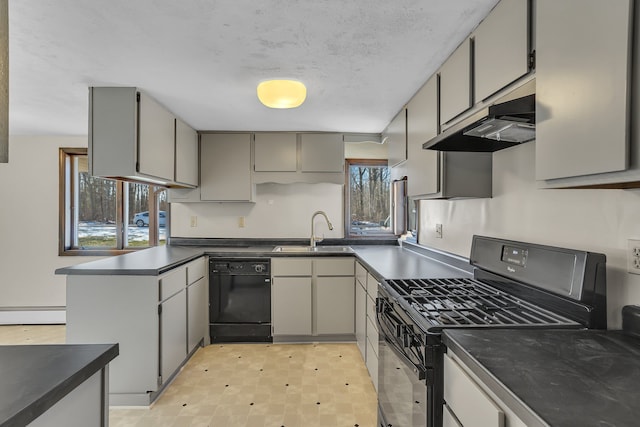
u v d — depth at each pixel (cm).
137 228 395
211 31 160
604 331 108
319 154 349
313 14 146
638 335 101
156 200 393
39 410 69
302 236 379
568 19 92
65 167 383
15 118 304
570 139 92
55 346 95
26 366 83
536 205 154
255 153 348
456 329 109
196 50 178
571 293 116
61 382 76
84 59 187
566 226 136
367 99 251
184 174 312
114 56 184
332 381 244
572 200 133
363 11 144
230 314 313
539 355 90
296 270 313
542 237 150
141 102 234
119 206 390
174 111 281
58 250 378
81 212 393
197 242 375
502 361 86
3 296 375
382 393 172
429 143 172
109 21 151
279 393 228
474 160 191
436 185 195
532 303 138
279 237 378
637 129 74
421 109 225
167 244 381
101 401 94
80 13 145
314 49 177
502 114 114
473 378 91
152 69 200
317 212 364
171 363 238
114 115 226
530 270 139
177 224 380
